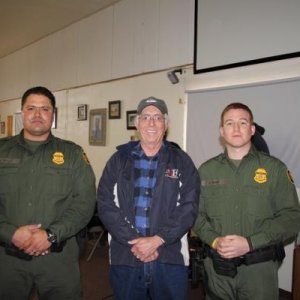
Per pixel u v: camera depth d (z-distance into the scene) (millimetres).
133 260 1690
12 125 7941
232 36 3354
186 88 3848
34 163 1770
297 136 2855
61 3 5020
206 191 1810
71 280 1780
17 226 1698
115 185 1785
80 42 5672
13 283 1707
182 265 1735
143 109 1818
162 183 1734
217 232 1741
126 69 4703
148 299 1775
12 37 6750
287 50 2916
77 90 5734
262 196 1690
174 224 1646
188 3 3846
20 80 7637
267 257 1647
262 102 3107
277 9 2994
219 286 1727
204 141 3637
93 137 5332
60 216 1779
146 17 4395
